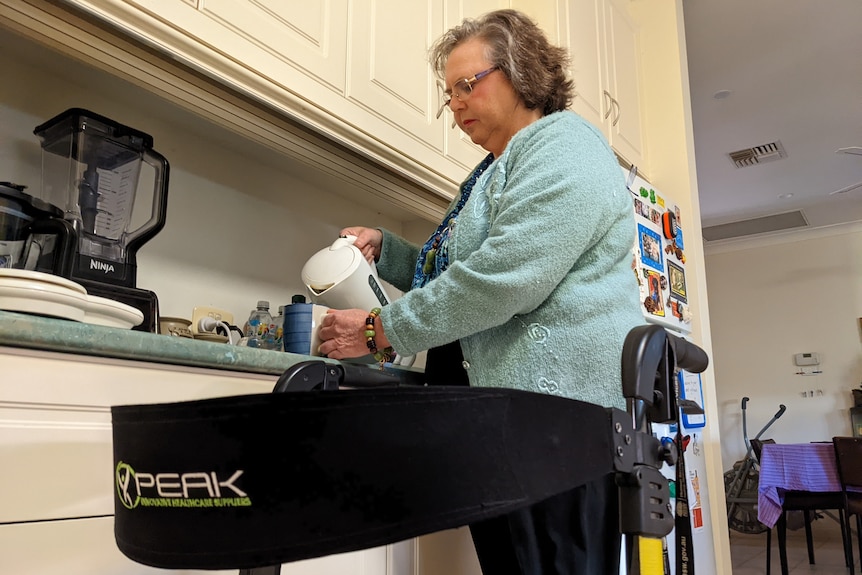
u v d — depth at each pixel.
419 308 0.86
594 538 0.80
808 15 2.98
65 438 0.69
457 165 1.58
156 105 1.29
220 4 1.02
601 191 0.85
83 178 1.08
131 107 1.30
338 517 0.37
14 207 0.89
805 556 4.22
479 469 0.40
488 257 0.81
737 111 3.86
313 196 1.70
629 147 2.32
